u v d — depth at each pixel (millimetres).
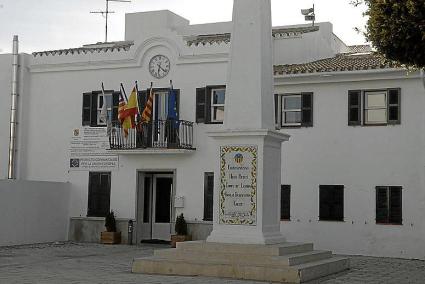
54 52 26094
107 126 24688
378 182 21297
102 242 24219
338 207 21797
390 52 11227
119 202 24703
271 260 14422
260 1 16281
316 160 22156
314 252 16297
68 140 25750
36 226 23891
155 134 23984
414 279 15219
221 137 15922
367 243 21266
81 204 25328
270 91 16516
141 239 24484
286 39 24984
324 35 27688
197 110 23828
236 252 15031
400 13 10641
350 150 21750
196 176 23625
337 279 14906
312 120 22297
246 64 16125
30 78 26531
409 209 20812
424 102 20859
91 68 25562
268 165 15922
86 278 14281
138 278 14250
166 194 24469
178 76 24266
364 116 21641
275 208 16297
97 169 25156
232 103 16125
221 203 15805
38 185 24000
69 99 25875
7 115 26406
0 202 22312
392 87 21281
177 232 23219
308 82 22250
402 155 21047
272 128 16453
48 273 15273
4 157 26375
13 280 13930
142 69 24844
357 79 21609
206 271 14531
